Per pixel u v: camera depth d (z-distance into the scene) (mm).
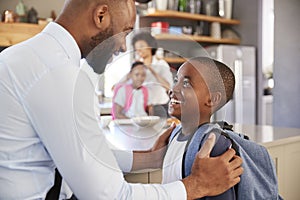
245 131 2117
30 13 3992
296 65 4266
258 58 5586
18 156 994
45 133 955
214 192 1030
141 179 1302
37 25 3979
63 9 1072
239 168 1076
